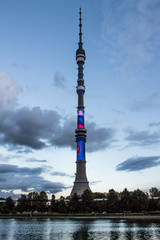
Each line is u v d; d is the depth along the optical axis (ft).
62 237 243.19
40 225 372.58
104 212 602.85
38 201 649.20
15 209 654.53
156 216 501.97
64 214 558.15
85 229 309.22
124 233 260.62
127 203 558.15
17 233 277.03
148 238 222.28
